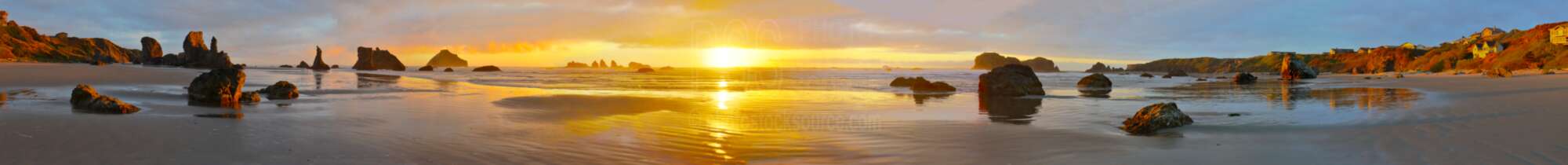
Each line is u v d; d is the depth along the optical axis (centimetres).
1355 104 1917
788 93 2894
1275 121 1376
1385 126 1200
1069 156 909
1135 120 1295
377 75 5850
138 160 782
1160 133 1170
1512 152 883
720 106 1925
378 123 1266
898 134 1180
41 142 895
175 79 3653
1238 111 1747
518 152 912
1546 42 10369
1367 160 855
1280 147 972
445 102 1966
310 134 1029
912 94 2817
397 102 1945
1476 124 1199
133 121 1182
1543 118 1278
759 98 2384
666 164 860
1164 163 848
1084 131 1212
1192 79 6016
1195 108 1870
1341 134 1113
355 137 1013
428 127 1192
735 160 901
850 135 1162
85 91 1554
